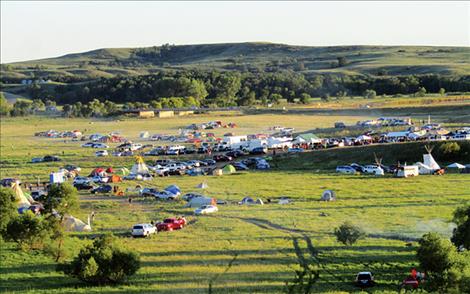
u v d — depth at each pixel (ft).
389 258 228.84
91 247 221.05
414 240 253.65
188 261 233.35
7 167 551.18
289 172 475.31
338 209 324.60
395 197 351.25
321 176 447.42
